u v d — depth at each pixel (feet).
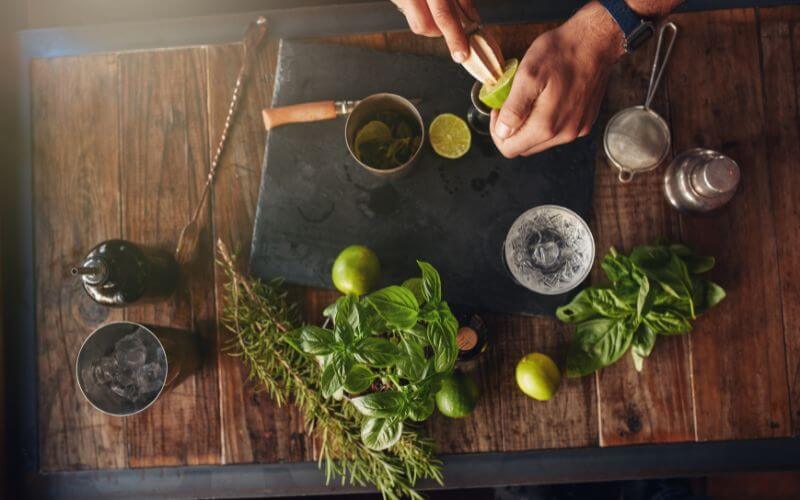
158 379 3.77
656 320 3.93
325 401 3.80
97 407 3.73
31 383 4.37
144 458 4.25
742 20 4.37
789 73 4.36
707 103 4.36
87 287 3.77
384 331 3.24
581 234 4.07
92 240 4.41
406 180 4.32
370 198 4.32
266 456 4.22
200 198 4.41
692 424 4.20
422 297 3.48
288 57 4.38
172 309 4.33
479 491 5.45
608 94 4.35
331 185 4.32
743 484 5.43
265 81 4.42
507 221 4.29
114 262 3.71
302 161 4.33
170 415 4.26
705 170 3.84
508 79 3.62
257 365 3.93
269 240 4.30
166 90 4.44
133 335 3.77
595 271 4.28
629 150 4.19
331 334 3.12
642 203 4.30
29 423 4.35
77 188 4.43
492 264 4.26
